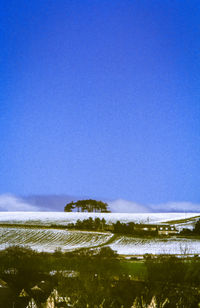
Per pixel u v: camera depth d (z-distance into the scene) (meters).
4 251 110.38
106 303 41.75
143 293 44.72
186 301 40.72
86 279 59.00
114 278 68.62
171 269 76.50
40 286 63.00
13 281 72.00
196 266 78.31
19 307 49.56
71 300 41.94
